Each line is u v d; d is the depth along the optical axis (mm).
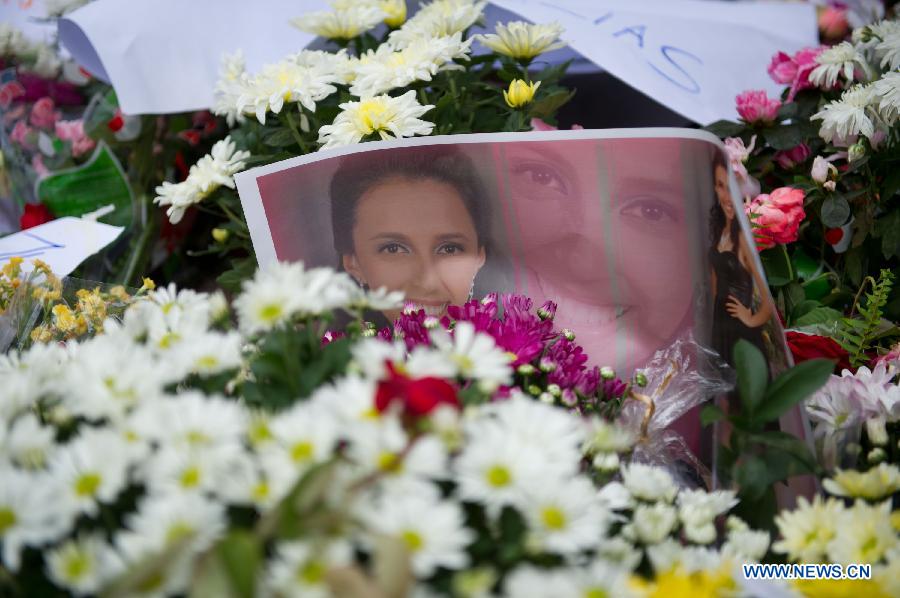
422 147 778
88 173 1535
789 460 620
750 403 612
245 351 610
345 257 821
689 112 1293
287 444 429
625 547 495
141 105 1312
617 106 1845
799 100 1283
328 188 796
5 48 1629
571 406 694
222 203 1088
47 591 431
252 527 466
